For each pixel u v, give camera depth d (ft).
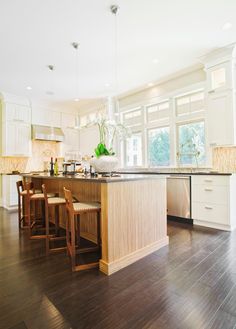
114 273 6.34
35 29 9.34
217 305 4.82
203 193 11.50
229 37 10.25
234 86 11.46
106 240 6.44
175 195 12.78
